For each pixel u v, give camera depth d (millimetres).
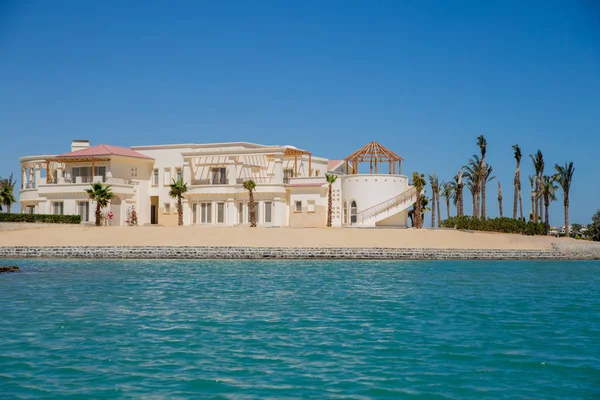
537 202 101000
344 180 74562
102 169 77875
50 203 77812
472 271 45719
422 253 55969
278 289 33844
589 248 61969
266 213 74125
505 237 66625
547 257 59750
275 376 16656
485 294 32719
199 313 25984
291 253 53875
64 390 15422
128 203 78125
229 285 35438
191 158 78750
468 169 103812
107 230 64562
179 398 14914
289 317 25141
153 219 82688
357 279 39000
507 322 24312
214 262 50562
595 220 117938
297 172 79375
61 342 20344
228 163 76438
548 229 88438
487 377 16766
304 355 18797
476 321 24516
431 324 23797
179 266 47156
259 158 77688
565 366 17812
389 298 30750
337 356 18719
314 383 16109
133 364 17688
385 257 55062
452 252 56969
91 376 16531
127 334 21641
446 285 36562
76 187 75750
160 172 81375
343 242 58906
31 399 14789
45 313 25828
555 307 28344
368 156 78500
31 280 37500
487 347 19953
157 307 27516
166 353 18953
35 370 17047
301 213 73938
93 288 33812
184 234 62125
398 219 76062
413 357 18672
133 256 53594
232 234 61781
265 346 19906
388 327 23109
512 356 18844
